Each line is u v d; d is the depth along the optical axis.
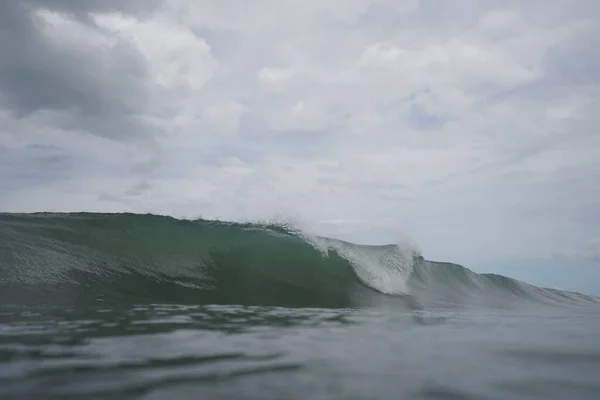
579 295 17.23
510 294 14.65
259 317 6.18
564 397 2.51
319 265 11.34
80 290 7.20
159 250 9.87
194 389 2.54
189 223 11.24
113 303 6.68
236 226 12.04
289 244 11.72
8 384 2.55
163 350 3.62
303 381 2.77
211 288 9.02
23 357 3.22
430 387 2.67
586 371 3.13
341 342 4.34
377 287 11.47
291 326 5.45
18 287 6.70
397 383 2.76
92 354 3.38
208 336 4.39
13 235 8.22
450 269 14.79
